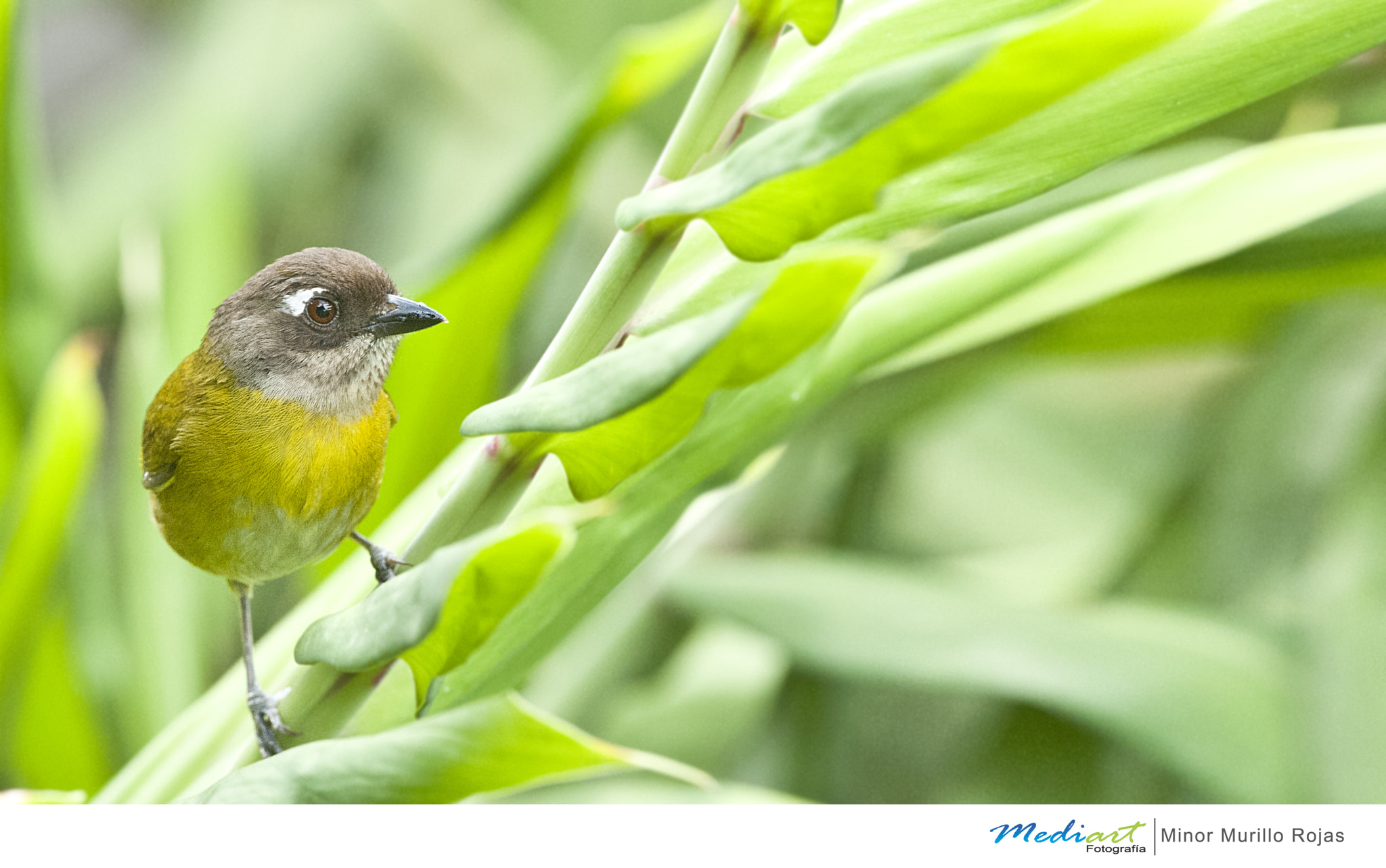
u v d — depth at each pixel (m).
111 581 3.21
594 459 3.05
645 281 3.05
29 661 3.17
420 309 3.14
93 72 4.35
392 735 3.05
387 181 3.98
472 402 3.19
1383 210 3.11
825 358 3.08
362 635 2.98
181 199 3.24
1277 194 3.09
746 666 3.23
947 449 3.62
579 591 3.07
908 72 2.67
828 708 3.25
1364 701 3.20
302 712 3.06
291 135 3.93
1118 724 3.18
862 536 3.27
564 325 3.05
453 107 3.91
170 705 3.19
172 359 3.22
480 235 3.15
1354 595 3.21
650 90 3.14
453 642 3.04
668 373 2.80
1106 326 3.21
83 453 3.15
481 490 3.05
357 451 3.14
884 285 3.08
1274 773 3.18
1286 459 3.24
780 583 3.22
